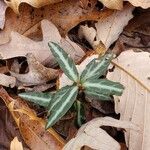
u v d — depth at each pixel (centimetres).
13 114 20
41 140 19
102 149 18
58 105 18
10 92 21
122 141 20
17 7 21
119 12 22
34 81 21
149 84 20
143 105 20
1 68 21
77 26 23
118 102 20
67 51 21
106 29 22
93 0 22
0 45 21
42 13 22
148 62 21
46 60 21
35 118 20
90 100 20
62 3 22
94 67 19
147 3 21
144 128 19
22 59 21
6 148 20
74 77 19
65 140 20
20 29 22
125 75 21
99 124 19
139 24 23
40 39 22
